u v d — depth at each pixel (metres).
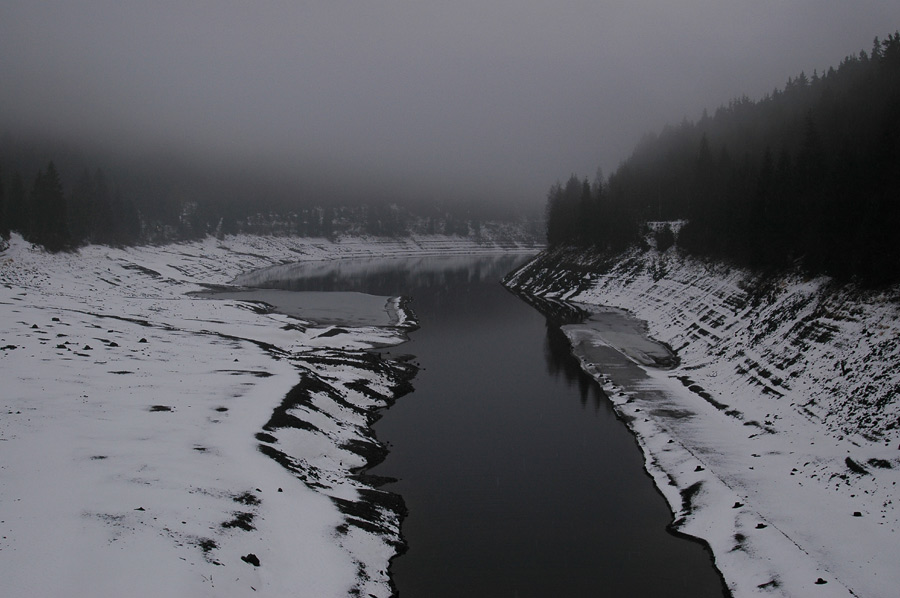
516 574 22.44
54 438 26.72
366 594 20.36
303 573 20.36
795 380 38.44
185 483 23.77
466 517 26.91
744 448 32.78
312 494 26.12
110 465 24.55
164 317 68.19
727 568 22.47
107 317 59.91
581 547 24.41
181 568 17.81
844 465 27.94
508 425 39.22
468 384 49.38
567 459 33.59
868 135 67.88
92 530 19.11
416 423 39.75
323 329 70.50
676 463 31.81
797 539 23.09
